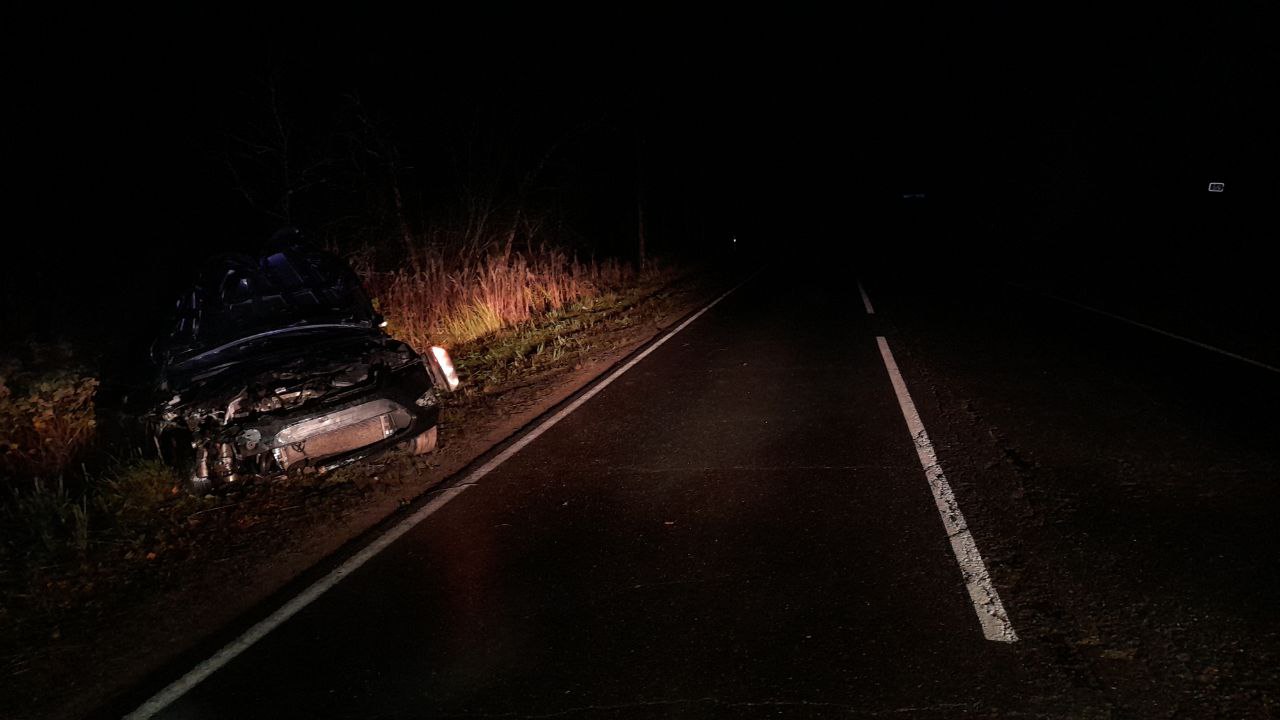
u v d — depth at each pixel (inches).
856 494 196.2
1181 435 235.5
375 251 563.5
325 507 204.7
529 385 351.6
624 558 165.2
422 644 134.2
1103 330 445.1
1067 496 188.7
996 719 107.3
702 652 127.2
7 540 184.5
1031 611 135.4
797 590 147.0
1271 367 333.4
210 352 242.8
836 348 409.4
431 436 249.6
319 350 239.6
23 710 123.0
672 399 310.3
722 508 191.2
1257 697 109.7
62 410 275.9
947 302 601.0
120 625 148.9
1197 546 158.7
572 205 844.0
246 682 125.8
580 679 121.2
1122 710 108.2
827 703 112.2
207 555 178.7
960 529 171.6
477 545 176.2
